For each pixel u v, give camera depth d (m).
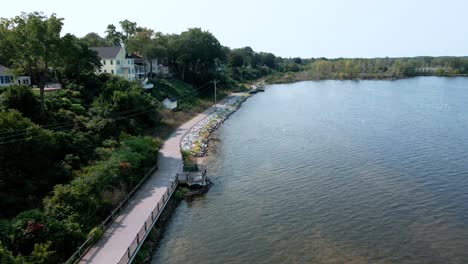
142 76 108.31
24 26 48.59
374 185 44.69
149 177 45.22
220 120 86.50
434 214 37.25
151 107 70.06
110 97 63.03
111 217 33.81
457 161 52.50
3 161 33.72
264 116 93.50
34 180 35.03
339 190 43.59
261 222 36.59
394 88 153.38
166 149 58.28
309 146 62.75
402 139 65.25
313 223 36.12
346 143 63.75
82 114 55.53
